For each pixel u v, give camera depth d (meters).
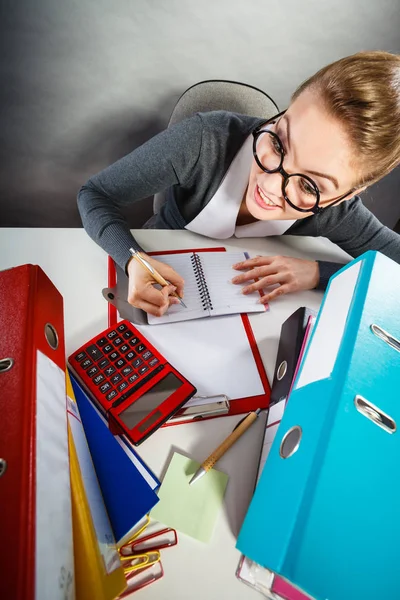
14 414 0.29
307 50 1.15
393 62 0.56
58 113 1.18
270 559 0.31
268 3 1.03
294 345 0.58
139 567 0.45
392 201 1.72
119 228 0.77
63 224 1.50
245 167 0.79
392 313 0.42
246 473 0.55
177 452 0.55
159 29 1.04
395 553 0.32
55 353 0.39
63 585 0.28
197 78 1.17
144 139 1.30
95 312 0.69
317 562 0.30
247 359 0.67
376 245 0.92
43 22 0.99
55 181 1.36
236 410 0.61
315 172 0.60
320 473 0.32
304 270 0.80
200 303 0.72
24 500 0.25
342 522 0.31
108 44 1.05
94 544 0.36
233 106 0.94
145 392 0.56
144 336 0.66
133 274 0.70
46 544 0.26
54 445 0.31
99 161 1.33
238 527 0.50
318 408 0.36
